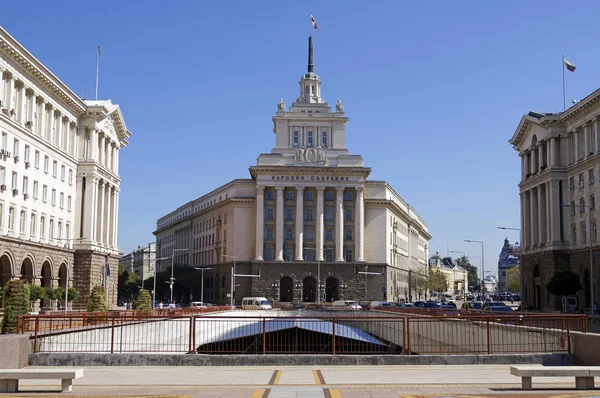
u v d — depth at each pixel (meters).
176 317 31.42
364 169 144.00
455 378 25.06
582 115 90.38
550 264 94.50
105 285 96.06
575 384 22.98
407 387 22.59
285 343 39.72
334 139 151.12
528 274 104.75
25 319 31.56
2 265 70.12
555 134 96.56
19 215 71.88
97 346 35.50
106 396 20.38
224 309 85.69
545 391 21.80
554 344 31.92
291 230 145.38
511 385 23.22
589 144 88.75
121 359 29.66
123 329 37.22
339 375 25.98
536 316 32.03
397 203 172.62
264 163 146.38
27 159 74.44
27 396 20.58
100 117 94.31
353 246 144.75
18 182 71.50
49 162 80.75
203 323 46.22
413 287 185.12
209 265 167.75
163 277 169.12
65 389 21.53
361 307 108.12
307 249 144.75
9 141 69.38
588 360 28.44
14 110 70.75
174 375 26.09
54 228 82.62
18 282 41.88
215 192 168.38
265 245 144.75
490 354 30.64
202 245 177.88
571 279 82.56
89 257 89.44
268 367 28.88
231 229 153.25
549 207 96.44
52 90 80.94
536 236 102.56
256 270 142.75
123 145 109.69
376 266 148.00
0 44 66.25
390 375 25.98
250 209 150.75
